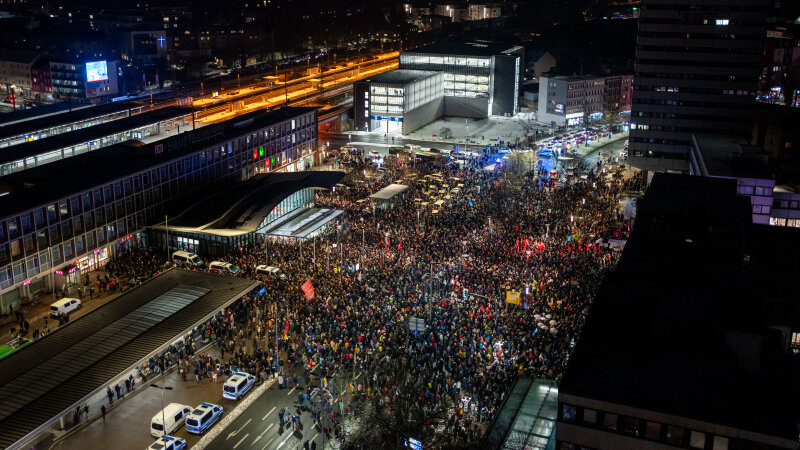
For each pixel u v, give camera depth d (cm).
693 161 18775
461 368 9431
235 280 11738
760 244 10725
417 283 11788
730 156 16888
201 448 8362
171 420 8650
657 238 9669
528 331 10150
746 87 19225
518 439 7144
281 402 9312
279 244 14100
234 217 14525
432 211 15838
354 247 13612
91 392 8550
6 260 11575
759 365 6469
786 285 10362
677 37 19338
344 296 11419
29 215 11906
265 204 14950
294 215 15650
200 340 10794
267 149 18588
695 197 11738
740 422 5628
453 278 11681
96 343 9644
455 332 10206
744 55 19012
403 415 8525
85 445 8400
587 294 11112
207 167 16250
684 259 8856
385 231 14525
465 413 8638
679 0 19050
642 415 5841
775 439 5478
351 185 18488
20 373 8906
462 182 18275
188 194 15712
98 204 13312
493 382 9119
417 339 10062
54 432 8600
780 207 14850
